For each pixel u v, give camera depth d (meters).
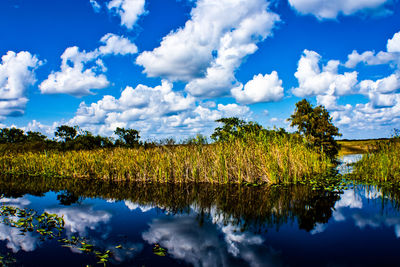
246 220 6.55
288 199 8.58
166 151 14.47
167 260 4.36
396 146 13.25
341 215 6.67
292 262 4.18
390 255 4.35
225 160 12.31
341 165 18.95
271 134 15.21
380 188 10.06
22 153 22.06
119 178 13.70
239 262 4.23
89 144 21.20
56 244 5.11
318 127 21.31
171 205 8.33
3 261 4.33
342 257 4.34
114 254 4.62
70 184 12.78
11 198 9.74
